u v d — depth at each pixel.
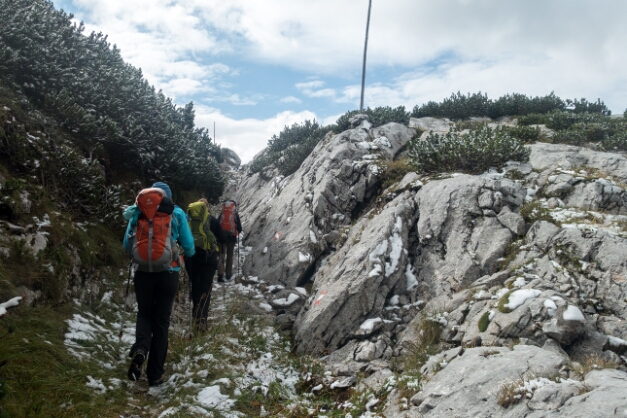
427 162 8.37
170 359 4.82
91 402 3.61
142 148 8.79
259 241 9.74
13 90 6.82
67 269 5.21
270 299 7.28
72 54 8.69
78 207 6.39
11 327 3.75
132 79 9.94
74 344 4.43
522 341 4.38
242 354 5.24
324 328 5.73
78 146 7.23
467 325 5.03
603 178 6.89
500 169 8.09
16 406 3.11
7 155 5.65
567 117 11.98
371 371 4.91
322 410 4.28
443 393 3.74
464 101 15.19
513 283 5.20
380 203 8.15
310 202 9.18
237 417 3.96
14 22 7.59
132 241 4.43
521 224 6.12
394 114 13.56
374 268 6.08
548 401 3.18
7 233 4.70
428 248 6.54
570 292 4.90
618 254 5.03
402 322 5.76
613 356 4.24
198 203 6.25
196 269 6.04
